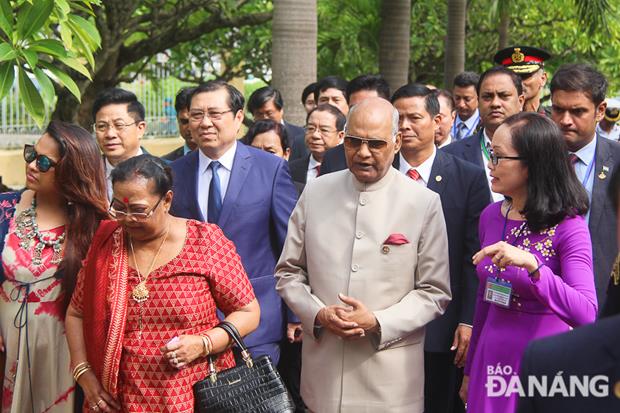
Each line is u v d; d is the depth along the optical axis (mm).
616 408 1792
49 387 4289
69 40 4586
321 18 14867
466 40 18250
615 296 2396
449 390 5156
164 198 3748
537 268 3533
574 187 3771
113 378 3721
